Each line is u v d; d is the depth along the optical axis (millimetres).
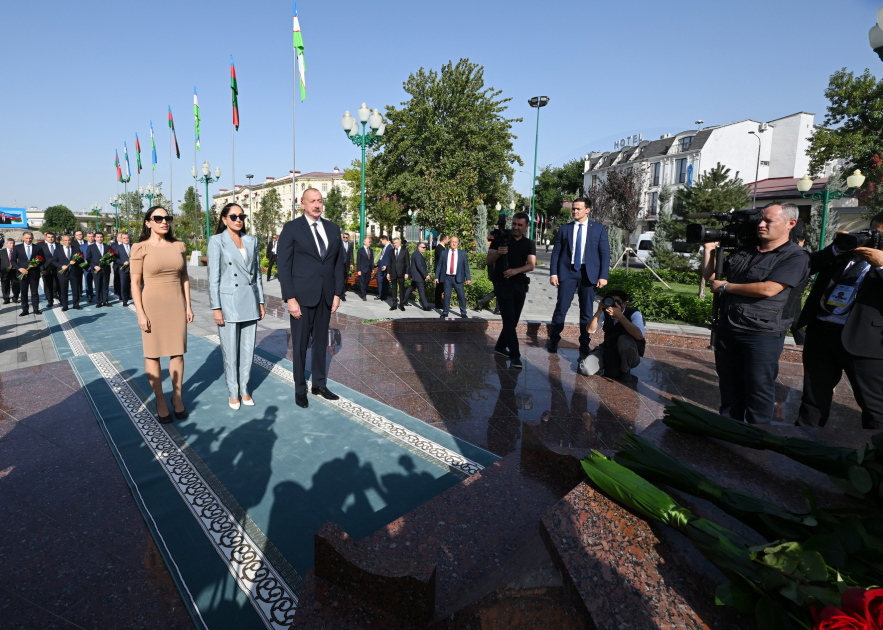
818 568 947
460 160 32531
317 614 1441
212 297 4012
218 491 2832
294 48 16391
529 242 5641
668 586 1089
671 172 39375
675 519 1221
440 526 1782
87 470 3082
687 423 1877
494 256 5648
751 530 1288
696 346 7297
